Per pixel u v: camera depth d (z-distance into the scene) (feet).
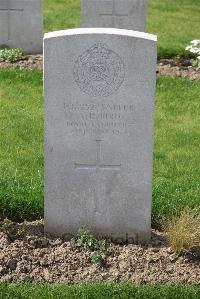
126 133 8.46
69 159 8.58
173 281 8.05
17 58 16.47
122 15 16.35
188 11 24.29
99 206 8.74
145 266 8.28
